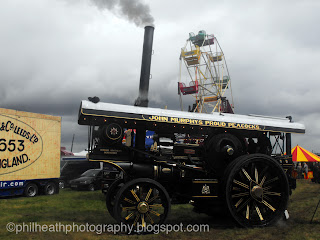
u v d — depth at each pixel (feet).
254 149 25.18
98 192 51.11
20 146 43.86
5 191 41.73
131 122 21.40
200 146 23.80
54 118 48.88
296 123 25.07
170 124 22.11
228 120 22.86
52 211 29.40
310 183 67.05
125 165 20.90
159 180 21.52
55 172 48.42
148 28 23.66
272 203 23.12
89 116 20.88
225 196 21.21
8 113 42.63
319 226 21.80
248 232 20.22
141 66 23.11
